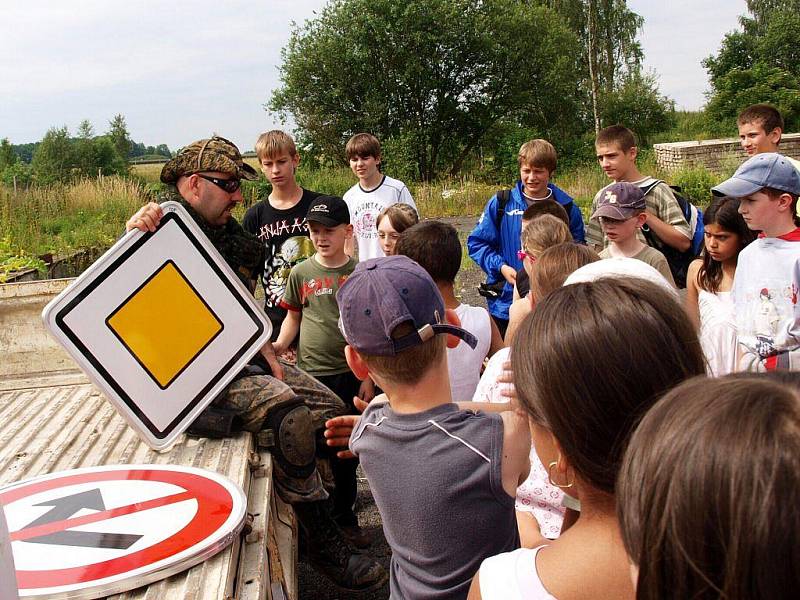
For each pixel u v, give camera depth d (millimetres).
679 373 1201
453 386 3164
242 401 2725
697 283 3750
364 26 31562
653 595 776
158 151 102875
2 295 4242
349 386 3900
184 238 2662
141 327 2553
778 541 670
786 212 3164
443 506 1689
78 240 14742
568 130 36062
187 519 2004
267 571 2045
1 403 3260
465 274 11984
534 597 1192
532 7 35562
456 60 32688
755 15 54750
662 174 26562
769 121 5531
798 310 3078
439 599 1718
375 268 1851
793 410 728
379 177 5500
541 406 1234
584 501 1232
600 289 1284
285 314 4566
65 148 49469
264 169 4590
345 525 3627
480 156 35812
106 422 2930
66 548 1862
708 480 717
